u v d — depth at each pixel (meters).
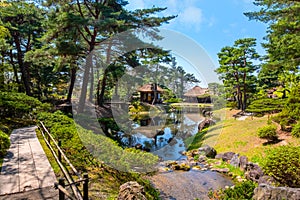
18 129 7.95
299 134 6.73
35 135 6.95
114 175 4.23
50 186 3.43
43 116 7.44
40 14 12.45
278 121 7.99
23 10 11.05
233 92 17.61
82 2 9.19
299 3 7.78
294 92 7.96
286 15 8.09
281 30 8.38
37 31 13.83
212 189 4.88
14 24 12.80
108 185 3.78
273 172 4.54
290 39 8.83
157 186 4.61
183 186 4.86
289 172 4.30
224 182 5.32
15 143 5.96
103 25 7.36
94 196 3.28
